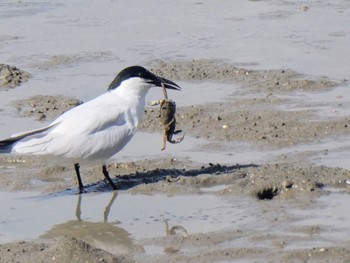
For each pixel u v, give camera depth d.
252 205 12.76
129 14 24.28
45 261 11.04
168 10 24.64
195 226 12.16
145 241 11.73
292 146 15.09
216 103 17.25
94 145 13.56
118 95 14.02
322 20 23.02
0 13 24.45
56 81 18.94
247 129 15.86
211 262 10.93
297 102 17.16
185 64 19.73
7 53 20.94
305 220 12.13
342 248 11.12
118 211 12.91
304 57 19.97
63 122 13.71
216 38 21.73
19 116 16.97
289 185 13.25
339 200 12.81
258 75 18.81
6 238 12.05
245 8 24.59
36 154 13.50
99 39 21.92
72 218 12.73
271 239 11.54
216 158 14.72
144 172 14.28
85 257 11.02
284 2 25.14
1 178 14.24
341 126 15.78
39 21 23.62
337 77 18.58
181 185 13.59
